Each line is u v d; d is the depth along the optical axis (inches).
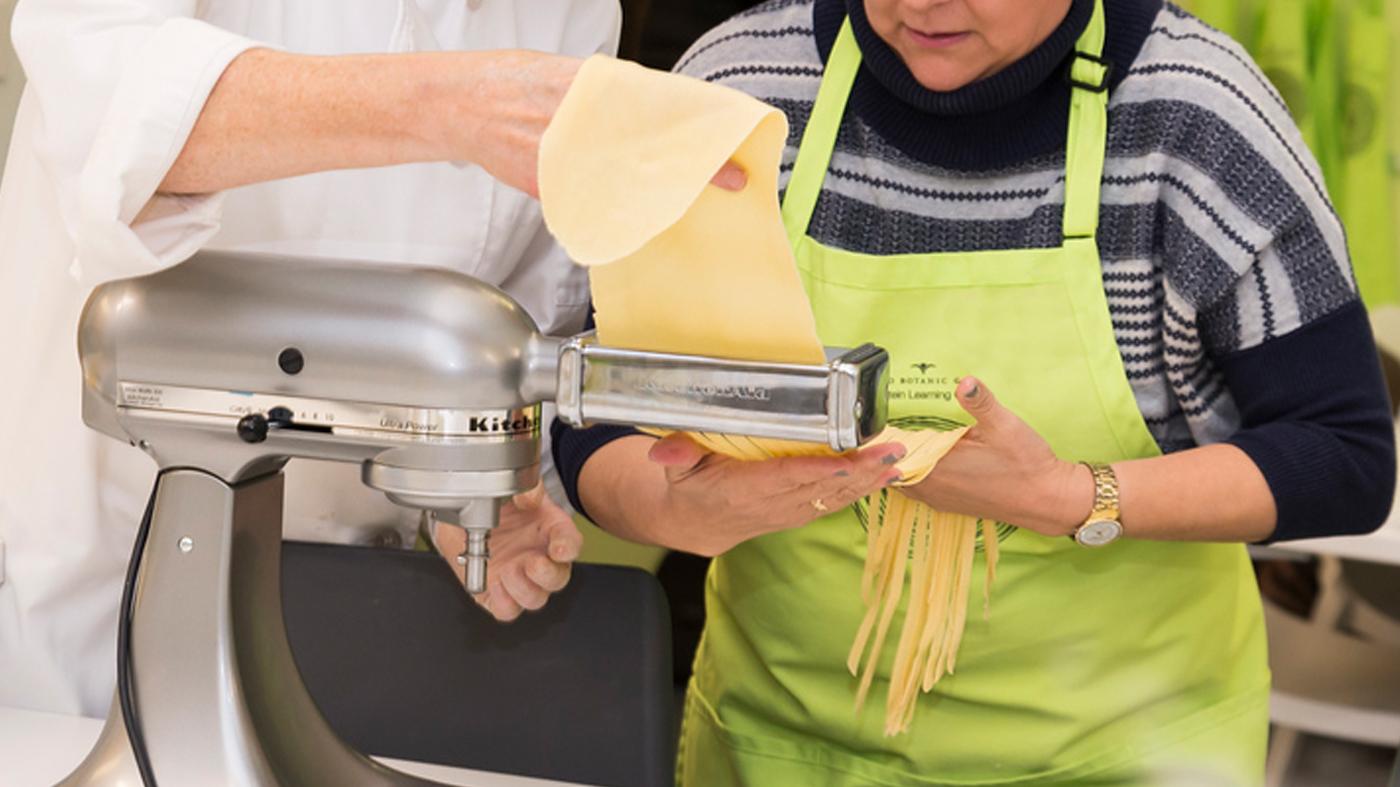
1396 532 77.4
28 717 44.6
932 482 42.5
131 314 33.7
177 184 33.8
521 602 43.1
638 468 45.8
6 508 44.3
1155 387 46.1
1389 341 101.2
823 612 48.3
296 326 32.8
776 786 51.4
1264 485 43.6
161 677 34.8
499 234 47.5
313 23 42.8
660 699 44.8
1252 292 44.1
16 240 43.2
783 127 25.6
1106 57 44.4
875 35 44.6
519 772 44.9
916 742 48.9
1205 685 49.4
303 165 33.0
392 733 45.5
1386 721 86.4
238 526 35.0
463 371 32.1
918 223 46.0
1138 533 43.5
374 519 50.5
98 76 33.2
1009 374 45.5
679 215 25.2
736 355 29.5
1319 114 102.9
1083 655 47.6
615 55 52.3
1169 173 43.9
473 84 30.3
